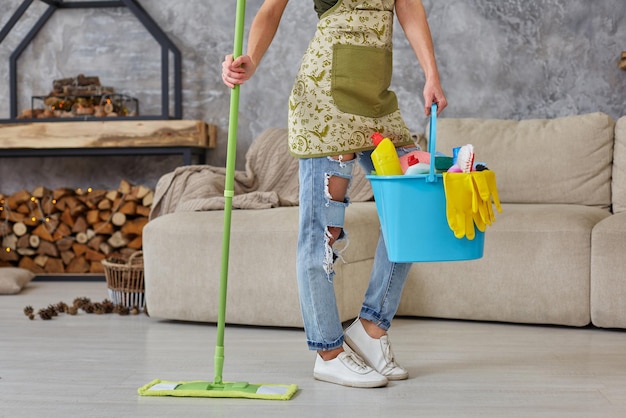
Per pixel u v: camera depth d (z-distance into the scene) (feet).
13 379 7.76
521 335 10.09
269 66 15.62
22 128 14.85
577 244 10.50
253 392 7.05
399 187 6.47
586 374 7.86
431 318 11.50
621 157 12.40
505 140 13.00
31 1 15.75
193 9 15.89
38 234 15.88
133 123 14.64
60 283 15.28
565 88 14.57
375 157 6.79
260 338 9.93
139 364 8.41
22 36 16.58
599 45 14.43
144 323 11.07
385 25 7.27
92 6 16.16
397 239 6.58
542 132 12.93
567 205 11.93
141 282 11.89
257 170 13.71
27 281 14.46
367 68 7.14
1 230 16.01
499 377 7.73
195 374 7.95
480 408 6.63
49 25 16.42
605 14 14.39
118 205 15.48
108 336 10.05
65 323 11.03
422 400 6.89
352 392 7.17
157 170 16.25
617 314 10.23
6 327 10.69
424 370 8.06
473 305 10.99
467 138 13.09
